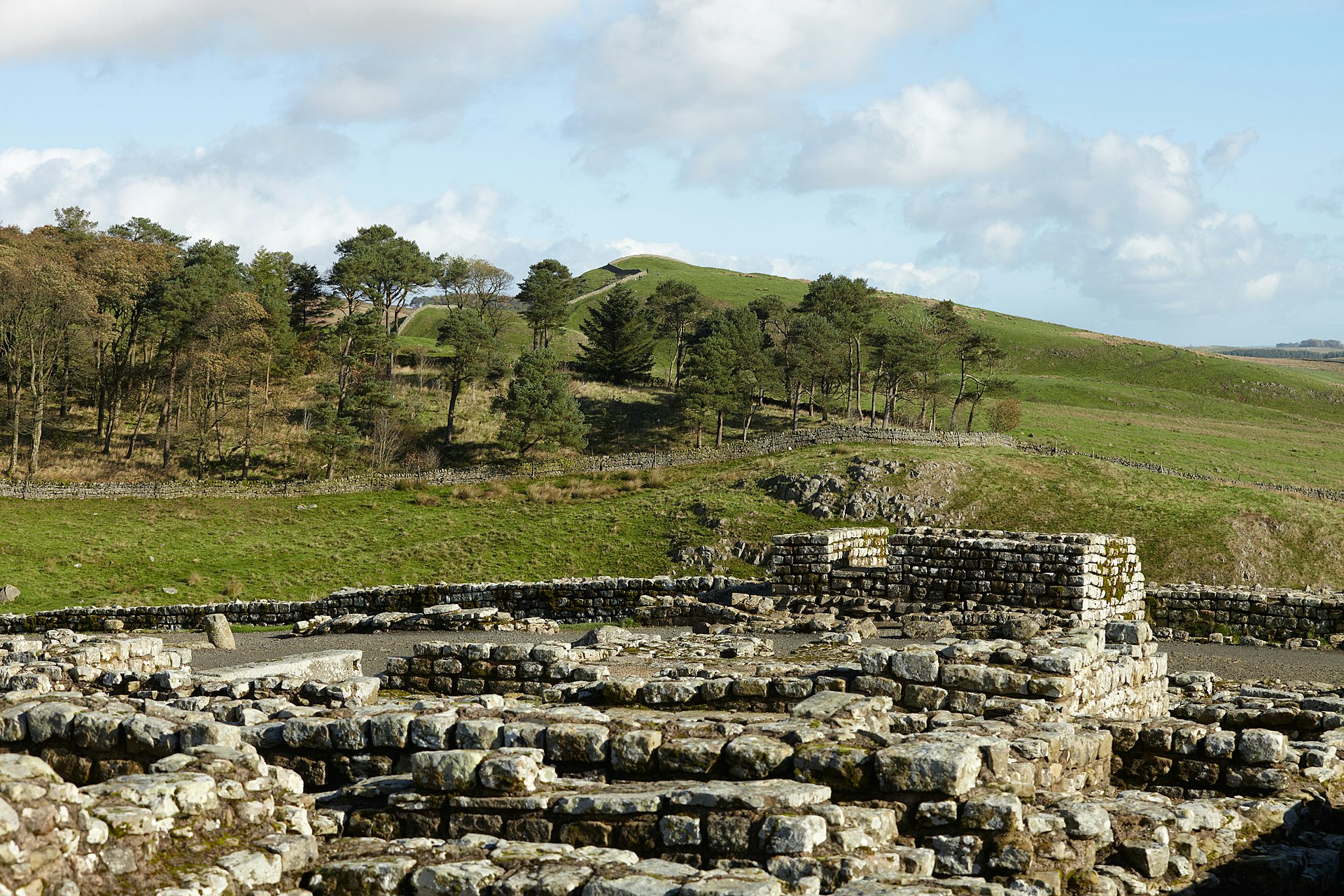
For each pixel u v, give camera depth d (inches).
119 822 279.0
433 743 391.9
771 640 944.9
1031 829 333.4
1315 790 430.3
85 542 2571.4
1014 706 470.0
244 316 3932.1
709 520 2657.5
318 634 1214.9
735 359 4121.6
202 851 295.6
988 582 1053.2
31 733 377.1
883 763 341.7
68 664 655.8
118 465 3614.7
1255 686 699.4
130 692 608.1
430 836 347.6
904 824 337.4
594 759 373.7
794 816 314.7
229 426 4067.4
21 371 3725.4
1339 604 1023.0
